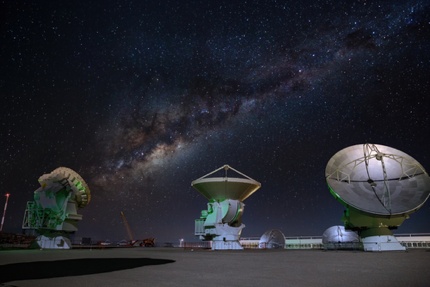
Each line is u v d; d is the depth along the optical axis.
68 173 43.12
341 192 29.98
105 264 16.81
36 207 40.38
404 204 28.75
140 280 11.02
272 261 18.39
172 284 10.18
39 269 14.35
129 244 68.94
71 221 41.91
